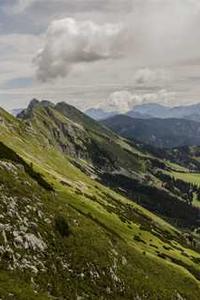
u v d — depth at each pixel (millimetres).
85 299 51062
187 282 93188
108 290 57156
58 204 67938
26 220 53594
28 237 50594
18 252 47062
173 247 145000
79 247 58969
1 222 48844
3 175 60438
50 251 52562
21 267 45438
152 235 141875
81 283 53031
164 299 70500
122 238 107562
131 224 139500
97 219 111250
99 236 68562
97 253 61844
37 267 47844
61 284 49156
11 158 86062
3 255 44656
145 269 78688
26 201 57938
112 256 65812
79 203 119062
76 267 54625
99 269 58781
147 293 66938
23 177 66625
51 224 57844
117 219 132875
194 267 123562
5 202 53219
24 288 39406
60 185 134375
